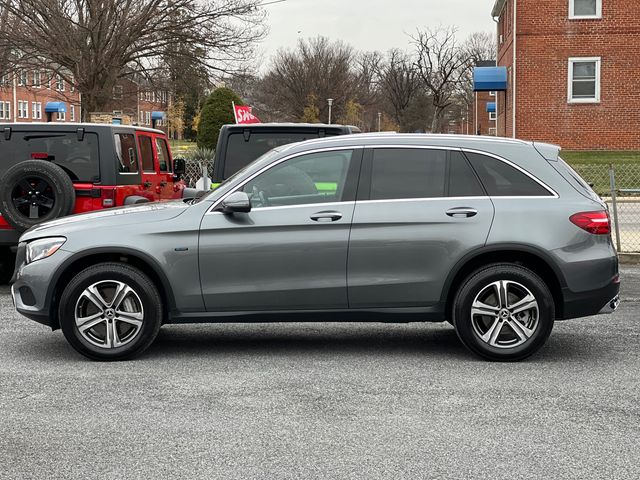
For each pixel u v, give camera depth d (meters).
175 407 5.85
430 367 7.02
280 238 7.14
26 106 83.31
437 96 67.44
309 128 11.09
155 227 7.20
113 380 6.59
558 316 7.28
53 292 7.21
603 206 7.26
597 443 5.09
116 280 7.16
